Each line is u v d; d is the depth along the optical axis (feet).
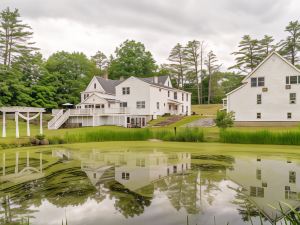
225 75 231.50
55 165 35.27
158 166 34.35
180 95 157.48
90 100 128.88
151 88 127.54
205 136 71.67
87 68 187.83
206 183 25.23
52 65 171.83
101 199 20.44
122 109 121.60
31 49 158.61
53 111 132.05
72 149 53.57
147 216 17.06
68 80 164.25
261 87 97.76
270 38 165.17
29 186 24.27
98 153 47.32
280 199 20.39
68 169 32.45
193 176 28.35
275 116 95.76
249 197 20.85
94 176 28.37
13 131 92.63
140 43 203.00
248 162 37.14
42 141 61.87
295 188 23.38
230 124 71.72
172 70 223.51
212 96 233.14
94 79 144.66
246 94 99.96
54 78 159.33
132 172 30.58
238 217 16.83
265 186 24.17
